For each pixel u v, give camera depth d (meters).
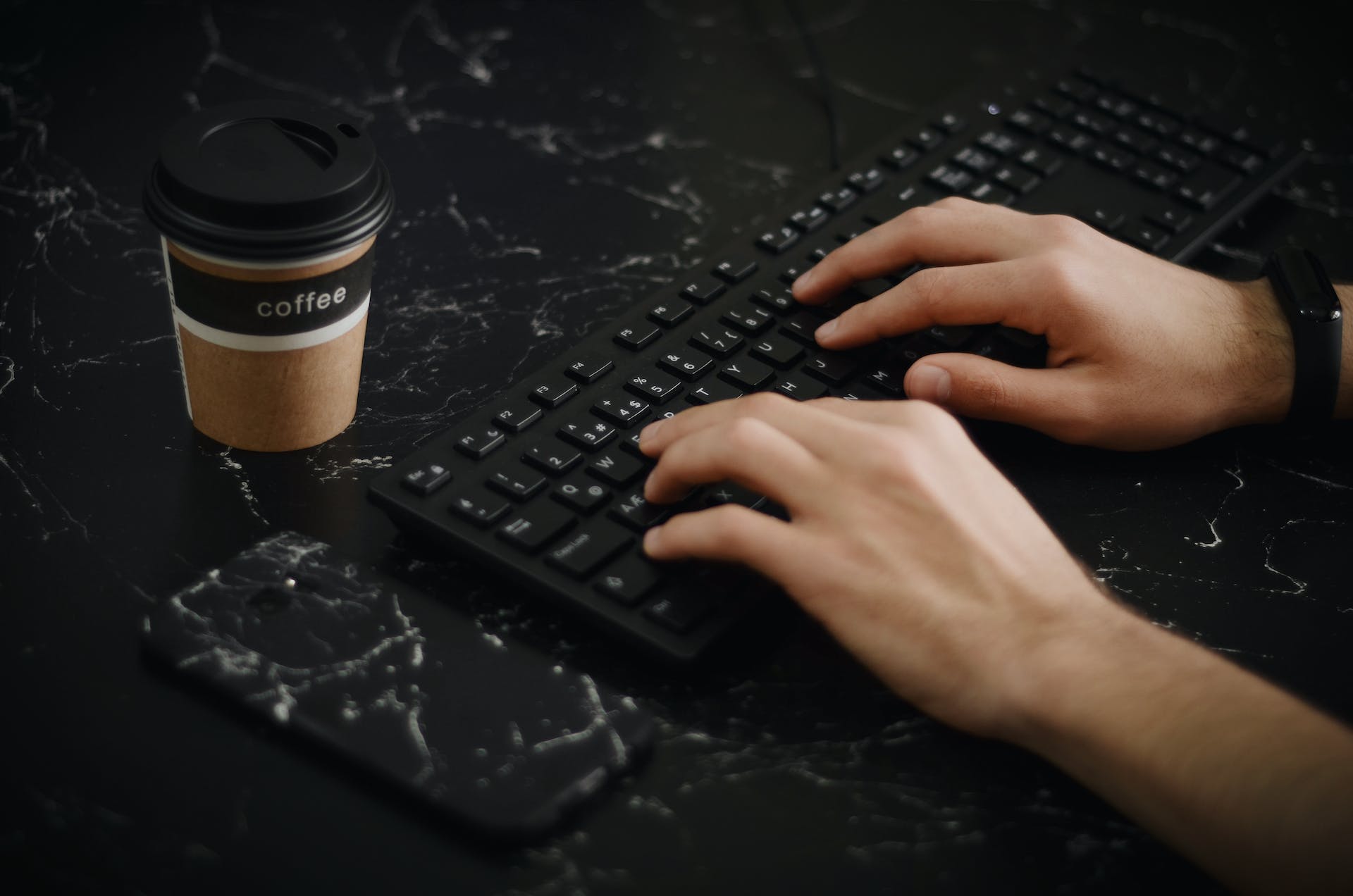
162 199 0.59
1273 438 0.78
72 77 0.98
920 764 0.57
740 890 0.51
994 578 0.59
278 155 0.61
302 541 0.63
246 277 0.60
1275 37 1.19
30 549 0.62
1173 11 1.22
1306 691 0.61
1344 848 0.50
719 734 0.58
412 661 0.57
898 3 1.21
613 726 0.56
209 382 0.66
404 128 0.98
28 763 0.53
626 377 0.72
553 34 1.12
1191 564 0.68
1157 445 0.75
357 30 1.08
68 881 0.49
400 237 0.88
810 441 0.62
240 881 0.50
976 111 0.99
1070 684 0.56
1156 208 0.90
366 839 0.52
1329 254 0.93
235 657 0.57
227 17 1.07
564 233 0.90
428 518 0.63
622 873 0.52
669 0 1.18
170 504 0.66
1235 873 0.52
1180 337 0.75
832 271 0.80
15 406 0.71
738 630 0.61
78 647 0.58
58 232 0.84
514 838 0.52
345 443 0.71
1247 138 0.98
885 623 0.59
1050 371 0.74
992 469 0.64
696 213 0.94
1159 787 0.53
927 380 0.72
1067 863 0.54
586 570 0.61
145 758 0.54
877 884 0.52
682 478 0.63
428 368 0.77
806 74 1.10
